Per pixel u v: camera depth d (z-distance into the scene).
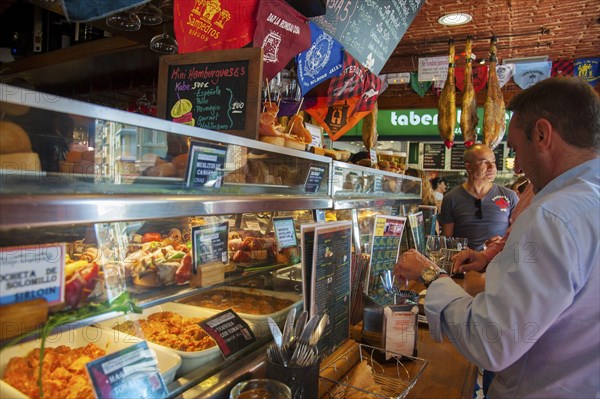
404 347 1.55
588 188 1.12
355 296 1.85
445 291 1.32
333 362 1.40
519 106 1.30
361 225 2.33
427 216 3.89
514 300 1.07
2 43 3.75
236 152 1.22
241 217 1.70
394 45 3.09
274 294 1.64
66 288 0.93
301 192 1.66
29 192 0.70
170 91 1.61
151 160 0.96
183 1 1.59
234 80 1.50
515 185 4.63
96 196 0.80
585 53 4.57
